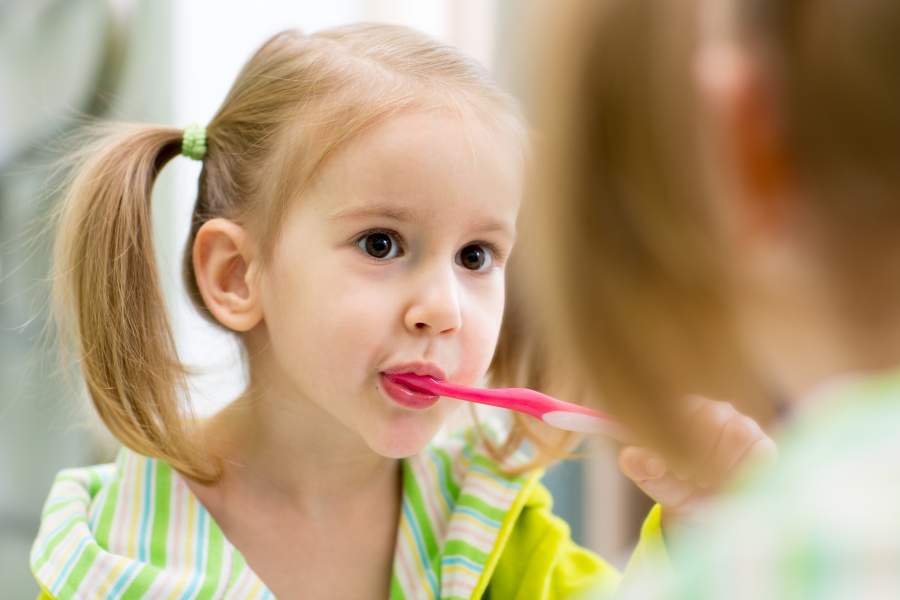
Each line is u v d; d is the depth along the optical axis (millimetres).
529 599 905
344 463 886
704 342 450
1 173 1690
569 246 453
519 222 840
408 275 804
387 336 798
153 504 869
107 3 1738
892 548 394
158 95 1824
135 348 907
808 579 401
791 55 412
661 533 823
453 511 928
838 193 404
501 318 852
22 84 1717
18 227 1650
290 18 1817
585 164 445
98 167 926
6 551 1787
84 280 915
